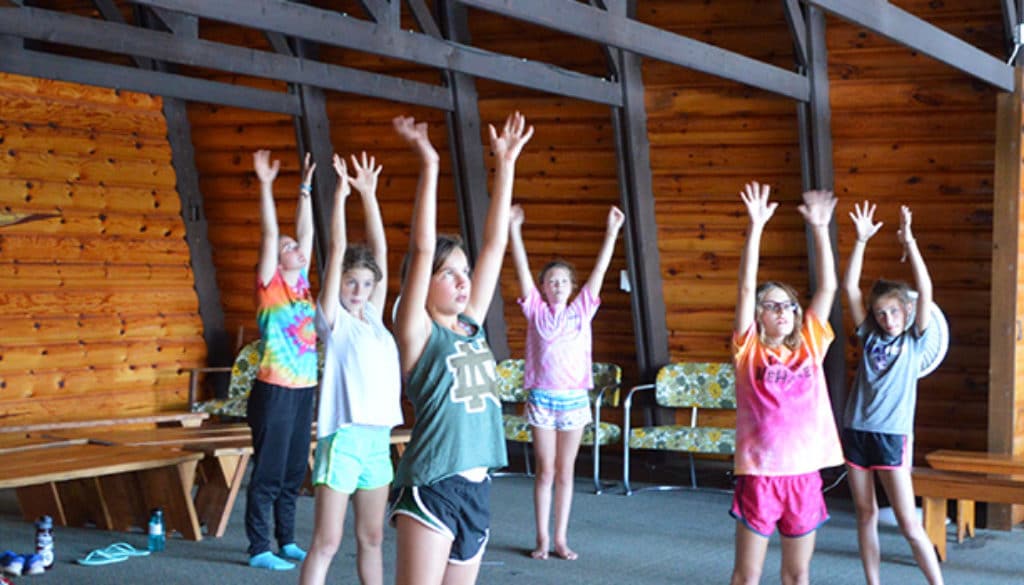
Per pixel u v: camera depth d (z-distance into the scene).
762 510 4.33
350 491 4.62
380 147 9.62
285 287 6.04
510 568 6.21
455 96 9.03
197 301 10.48
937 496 6.60
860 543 5.44
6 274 9.20
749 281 4.46
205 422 10.37
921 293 5.39
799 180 8.54
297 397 6.11
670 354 9.47
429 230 3.53
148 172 10.05
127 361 9.95
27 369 9.27
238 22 5.82
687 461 9.26
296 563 6.19
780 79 7.76
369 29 6.66
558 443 6.47
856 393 5.40
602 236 9.30
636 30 6.62
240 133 10.05
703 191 8.88
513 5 5.77
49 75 7.83
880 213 8.30
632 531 7.27
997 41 7.68
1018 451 7.84
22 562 5.83
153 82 8.35
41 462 6.34
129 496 6.90
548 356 6.42
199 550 6.47
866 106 8.12
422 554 3.55
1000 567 6.48
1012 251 7.56
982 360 8.11
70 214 9.58
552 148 9.20
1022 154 7.65
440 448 3.57
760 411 4.37
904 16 6.45
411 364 3.61
